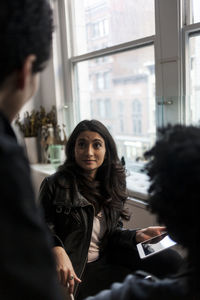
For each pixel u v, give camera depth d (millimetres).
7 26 413
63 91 2766
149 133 2104
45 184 1349
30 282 393
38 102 2986
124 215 1454
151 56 1918
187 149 475
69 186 1309
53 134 2697
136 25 1949
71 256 1250
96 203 1347
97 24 2326
